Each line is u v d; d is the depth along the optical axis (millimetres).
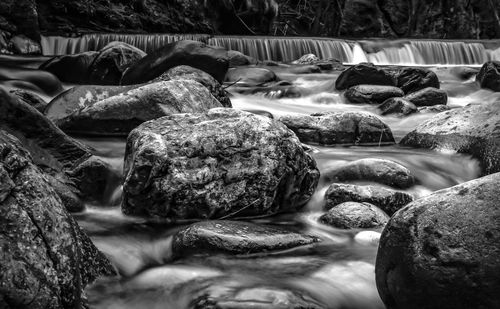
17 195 2598
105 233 4156
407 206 3178
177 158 4473
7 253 2414
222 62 10773
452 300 2822
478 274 2768
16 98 4785
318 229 4457
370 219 4477
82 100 7426
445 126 6793
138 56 11836
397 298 3033
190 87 6949
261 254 3807
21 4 15633
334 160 6016
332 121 7211
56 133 4984
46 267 2527
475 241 2834
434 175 5945
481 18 30953
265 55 19109
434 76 11922
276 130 4809
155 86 6699
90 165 4859
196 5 24109
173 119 4910
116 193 4891
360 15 30672
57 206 2789
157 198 4418
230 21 25266
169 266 3637
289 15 30953
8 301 2365
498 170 5750
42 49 16484
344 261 3820
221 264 3658
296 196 4891
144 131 4734
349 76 12109
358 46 20406
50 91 10578
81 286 2793
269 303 3090
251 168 4566
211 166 4504
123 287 3336
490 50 20797
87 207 4734
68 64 11461
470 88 12914
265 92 11711
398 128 9133
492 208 2912
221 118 4906
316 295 3305
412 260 2951
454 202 3018
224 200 4477
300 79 13852
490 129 6215
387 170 5383
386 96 11148
